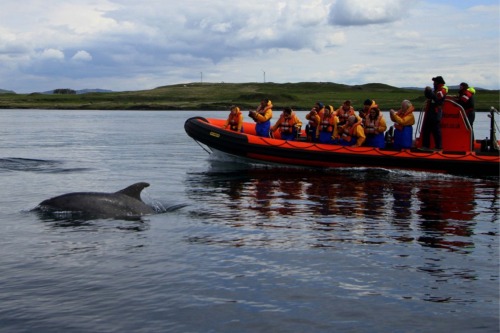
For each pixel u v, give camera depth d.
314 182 15.98
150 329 5.63
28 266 7.57
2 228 9.59
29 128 45.59
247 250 8.52
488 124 48.69
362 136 18.70
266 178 16.72
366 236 9.53
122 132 40.62
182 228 9.88
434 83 18.36
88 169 18.47
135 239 9.03
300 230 9.92
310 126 20.08
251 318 5.92
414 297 6.58
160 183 15.49
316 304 6.33
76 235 9.19
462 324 5.80
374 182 16.14
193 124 19.94
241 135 19.12
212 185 15.20
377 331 5.63
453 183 16.19
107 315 5.96
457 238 9.45
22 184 14.84
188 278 7.16
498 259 8.18
